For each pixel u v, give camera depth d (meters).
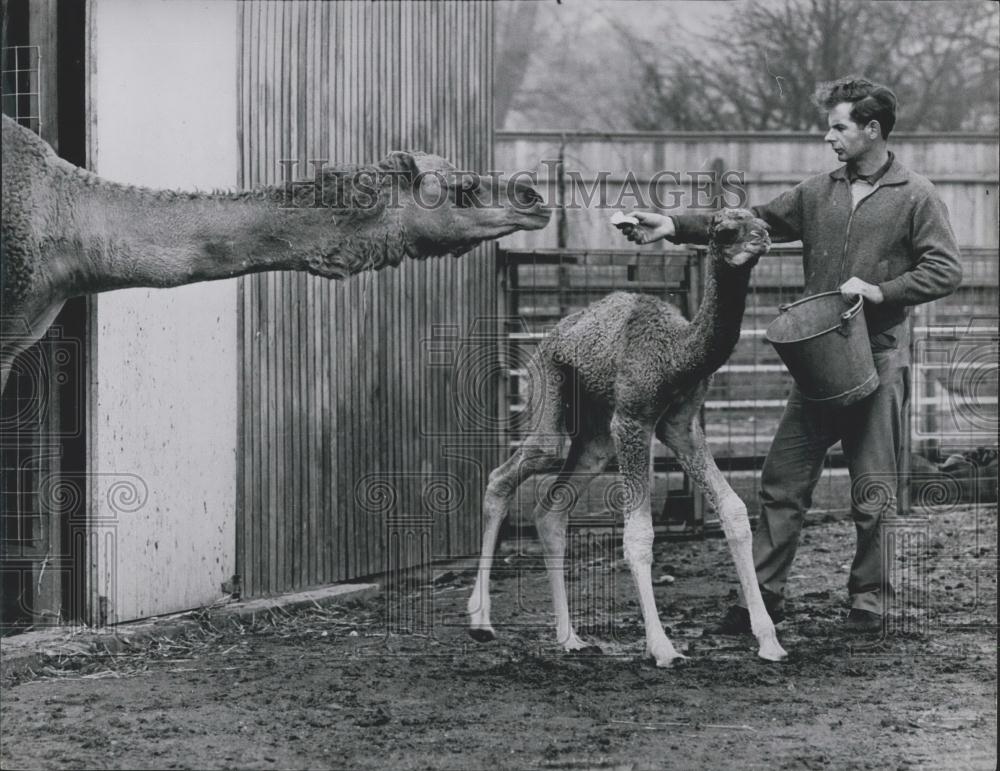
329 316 9.05
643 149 18.27
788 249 11.19
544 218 6.47
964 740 5.93
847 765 5.61
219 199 6.26
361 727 6.07
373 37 9.49
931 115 21.94
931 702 6.50
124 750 5.72
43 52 7.39
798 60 22.14
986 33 21.56
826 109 7.69
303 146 8.84
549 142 18.16
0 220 5.89
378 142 9.55
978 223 18.22
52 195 6.07
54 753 5.67
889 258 7.59
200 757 5.64
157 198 6.22
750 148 18.42
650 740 5.91
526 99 27.59
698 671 7.05
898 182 7.57
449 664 7.23
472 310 10.45
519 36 27.53
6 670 6.88
